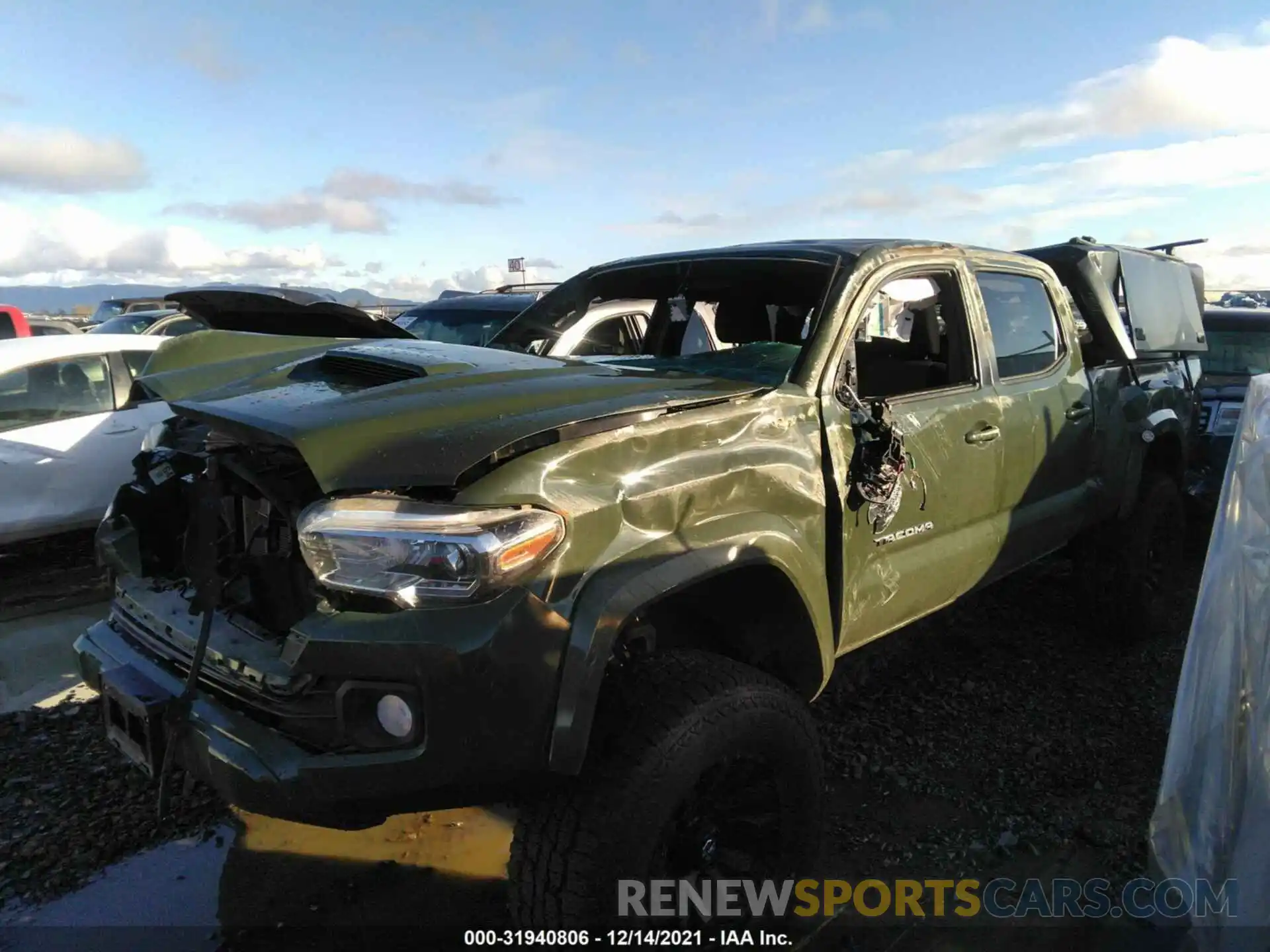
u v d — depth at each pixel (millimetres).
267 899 2727
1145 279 4738
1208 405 6465
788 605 2578
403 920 2643
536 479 2000
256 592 2303
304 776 1900
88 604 5238
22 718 3768
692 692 2178
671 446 2273
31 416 5637
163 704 2125
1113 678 4262
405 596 1896
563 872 2029
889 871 2881
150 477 2748
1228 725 2113
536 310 4215
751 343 3338
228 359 3010
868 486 2744
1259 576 2070
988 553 3432
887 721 3826
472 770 1883
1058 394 3805
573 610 1985
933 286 3438
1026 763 3490
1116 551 4414
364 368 2586
